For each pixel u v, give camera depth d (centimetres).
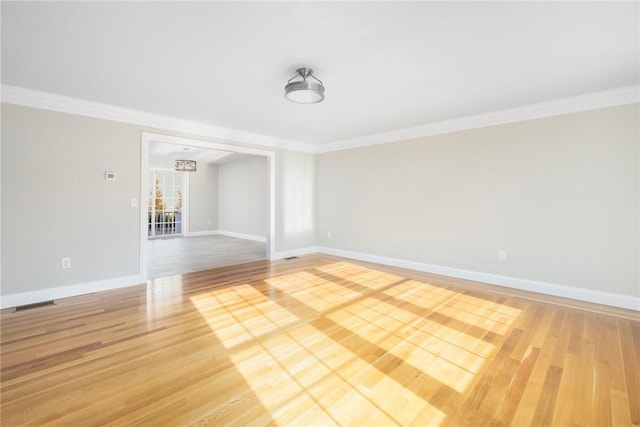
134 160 403
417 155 487
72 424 153
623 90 313
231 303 334
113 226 387
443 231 459
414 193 493
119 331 262
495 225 406
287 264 535
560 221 356
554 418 159
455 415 162
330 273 470
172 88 317
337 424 155
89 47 232
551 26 205
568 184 350
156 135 421
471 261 430
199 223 970
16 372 199
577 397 176
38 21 197
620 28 207
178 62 257
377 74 282
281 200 593
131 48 234
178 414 162
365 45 230
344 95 338
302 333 260
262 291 378
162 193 923
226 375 198
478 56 248
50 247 344
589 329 267
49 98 336
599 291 333
